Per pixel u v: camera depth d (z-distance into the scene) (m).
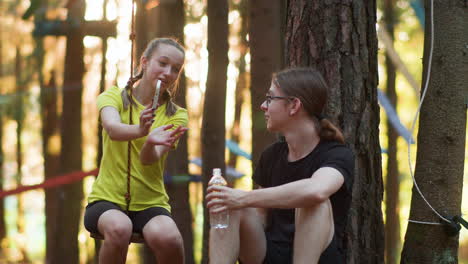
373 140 4.00
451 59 3.88
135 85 3.94
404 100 18.19
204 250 6.48
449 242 3.90
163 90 3.65
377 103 4.04
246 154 9.32
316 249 3.13
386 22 9.95
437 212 3.89
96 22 9.70
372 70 4.02
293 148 3.44
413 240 3.96
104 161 3.66
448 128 3.88
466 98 3.89
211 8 6.43
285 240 3.38
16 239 16.95
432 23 3.89
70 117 10.20
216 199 3.14
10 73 16.94
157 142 3.36
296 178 3.40
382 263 4.04
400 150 16.08
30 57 13.89
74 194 10.23
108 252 3.40
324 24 3.95
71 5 9.44
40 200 24.47
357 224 3.92
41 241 21.36
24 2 16.12
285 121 3.40
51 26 9.59
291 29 4.05
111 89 3.69
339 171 3.23
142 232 3.54
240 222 3.31
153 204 3.63
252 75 6.60
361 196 3.94
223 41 6.45
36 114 17.70
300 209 3.18
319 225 3.13
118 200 3.59
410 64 15.74
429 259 3.90
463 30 3.88
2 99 12.75
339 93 3.92
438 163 3.89
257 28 6.53
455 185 3.90
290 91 3.37
